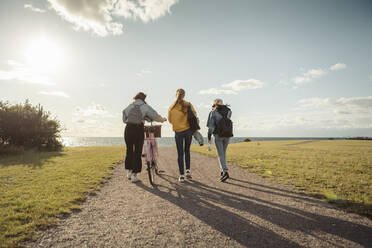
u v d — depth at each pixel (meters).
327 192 3.88
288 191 4.11
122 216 2.87
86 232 2.39
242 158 9.27
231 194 3.91
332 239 2.25
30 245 2.07
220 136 4.96
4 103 12.36
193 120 4.77
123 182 4.88
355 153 12.05
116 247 2.08
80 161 8.09
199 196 3.78
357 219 2.76
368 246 2.11
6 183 4.46
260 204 3.35
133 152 5.05
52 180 4.75
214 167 7.15
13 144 11.86
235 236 2.31
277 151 13.45
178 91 4.94
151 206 3.27
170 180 5.12
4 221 2.50
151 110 4.91
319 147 19.16
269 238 2.27
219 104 5.26
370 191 3.96
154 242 2.18
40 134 13.00
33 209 2.91
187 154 5.00
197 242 2.18
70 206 3.15
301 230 2.46
